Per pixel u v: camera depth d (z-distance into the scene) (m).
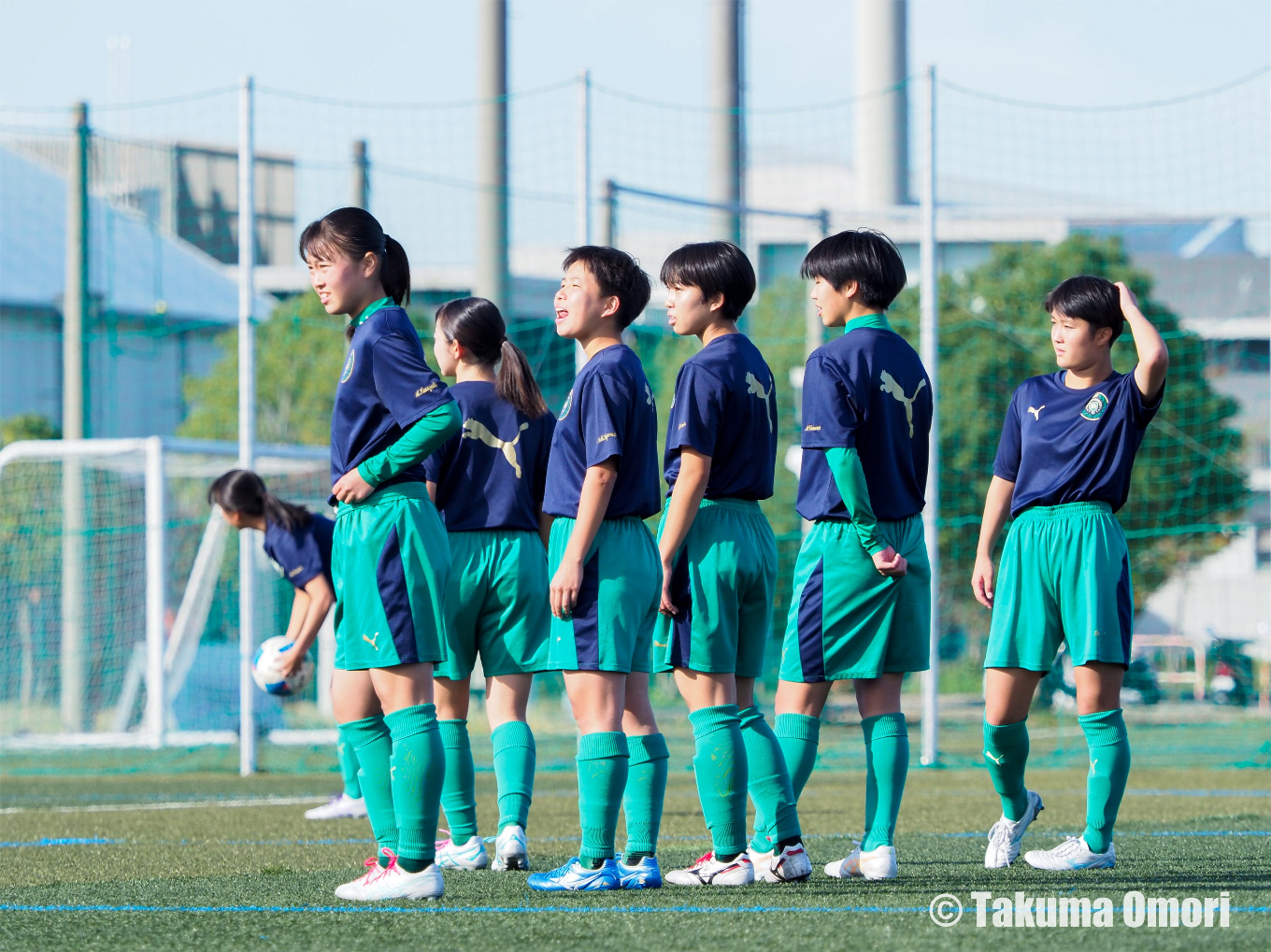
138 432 99.50
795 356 81.69
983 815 25.41
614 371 15.00
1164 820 23.53
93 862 19.08
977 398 78.19
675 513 14.95
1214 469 77.31
